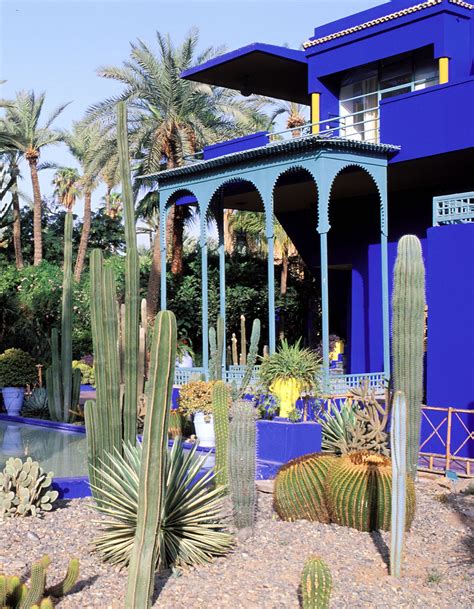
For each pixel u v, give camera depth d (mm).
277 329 25266
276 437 11031
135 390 8852
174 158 28625
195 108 28266
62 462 12102
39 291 33031
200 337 27031
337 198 18938
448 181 16875
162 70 27734
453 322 12750
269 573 7051
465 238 12680
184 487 7488
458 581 6906
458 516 8930
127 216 8883
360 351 18250
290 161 15234
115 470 8688
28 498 8805
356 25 17719
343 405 11617
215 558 7453
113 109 28234
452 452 12656
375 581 6914
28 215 46938
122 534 7445
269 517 8812
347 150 14891
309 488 8570
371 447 11055
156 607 6316
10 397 18797
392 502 7023
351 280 19500
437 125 14867
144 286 32094
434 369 12938
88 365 26125
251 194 19141
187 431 13844
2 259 40625
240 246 34875
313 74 18344
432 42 15953
